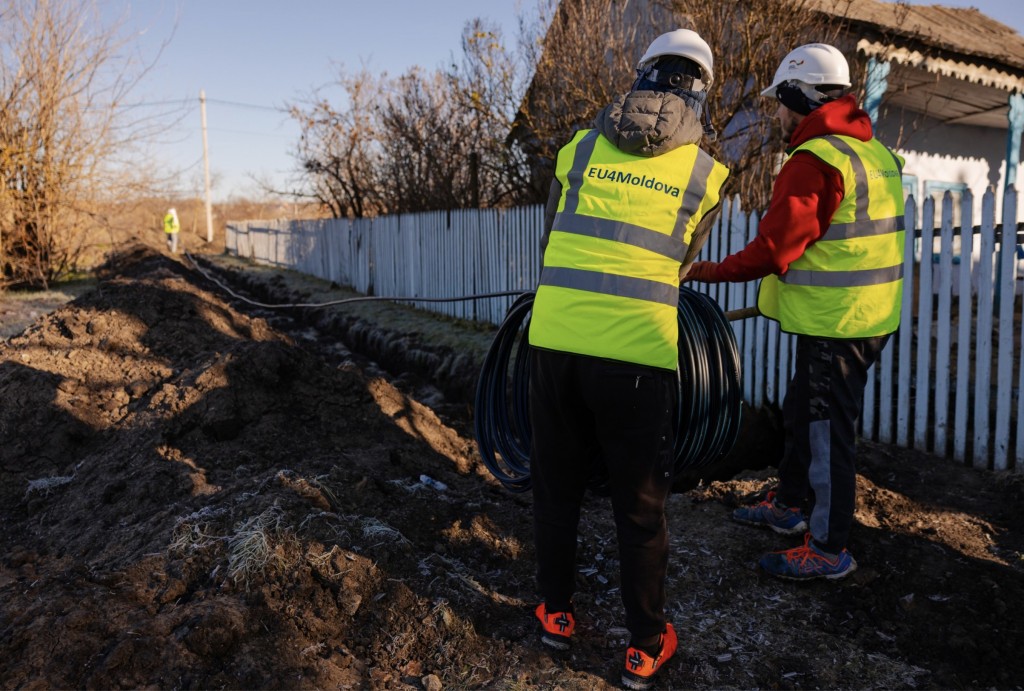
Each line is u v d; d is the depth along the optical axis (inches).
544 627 102.2
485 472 165.6
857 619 111.0
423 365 297.0
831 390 112.3
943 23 381.7
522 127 377.7
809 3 272.8
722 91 275.9
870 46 287.4
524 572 122.0
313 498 121.6
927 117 408.2
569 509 99.1
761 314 124.0
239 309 475.8
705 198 91.0
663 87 96.0
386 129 515.5
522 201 404.5
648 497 92.4
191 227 1656.0
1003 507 143.9
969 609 110.2
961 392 164.1
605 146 93.0
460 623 103.8
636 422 90.3
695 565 126.2
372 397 181.8
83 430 173.3
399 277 474.6
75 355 204.5
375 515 127.7
